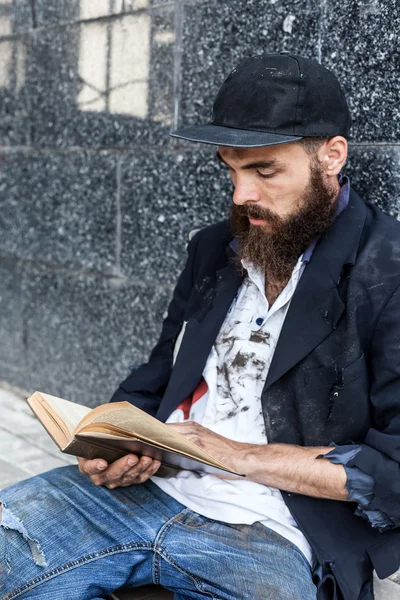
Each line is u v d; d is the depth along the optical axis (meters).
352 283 1.57
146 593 1.84
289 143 1.55
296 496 1.60
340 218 1.66
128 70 2.68
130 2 2.62
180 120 2.54
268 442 1.65
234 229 1.76
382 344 1.53
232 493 1.65
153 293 2.79
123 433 1.47
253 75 1.57
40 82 3.09
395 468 1.46
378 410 1.54
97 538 1.68
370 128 1.99
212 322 1.79
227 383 1.75
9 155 3.33
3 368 3.62
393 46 1.91
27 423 3.19
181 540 1.63
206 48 2.39
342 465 1.51
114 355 3.01
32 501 1.75
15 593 1.62
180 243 2.64
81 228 3.04
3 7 3.21
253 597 1.51
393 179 1.97
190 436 1.63
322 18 2.05
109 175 2.86
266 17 2.19
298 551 1.58
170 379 1.82
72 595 1.65
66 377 3.27
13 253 3.42
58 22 2.95
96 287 3.02
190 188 2.56
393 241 1.59
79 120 2.94
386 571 1.56
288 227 1.62
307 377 1.60
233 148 1.58
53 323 3.28
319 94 1.56
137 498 1.77
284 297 1.67
